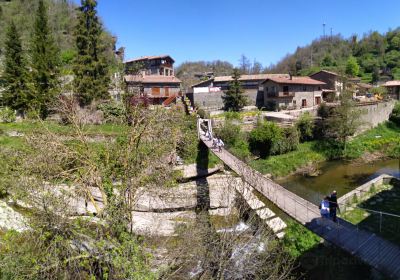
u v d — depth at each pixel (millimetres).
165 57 62094
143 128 10867
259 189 14734
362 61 96750
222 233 9633
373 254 9742
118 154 10742
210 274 8766
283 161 29281
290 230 14805
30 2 68688
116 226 8281
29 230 7887
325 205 12562
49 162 10508
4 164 10867
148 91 46156
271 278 9430
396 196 19812
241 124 31391
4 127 23297
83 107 25234
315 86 52031
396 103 46906
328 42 121500
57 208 8102
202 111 37562
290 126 32469
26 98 27297
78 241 7785
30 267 6988
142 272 6992
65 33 63844
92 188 15914
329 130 34188
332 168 29797
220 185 19453
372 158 32719
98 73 27016
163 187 12570
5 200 12820
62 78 31047
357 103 38281
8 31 29938
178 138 13258
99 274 7797
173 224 14922
